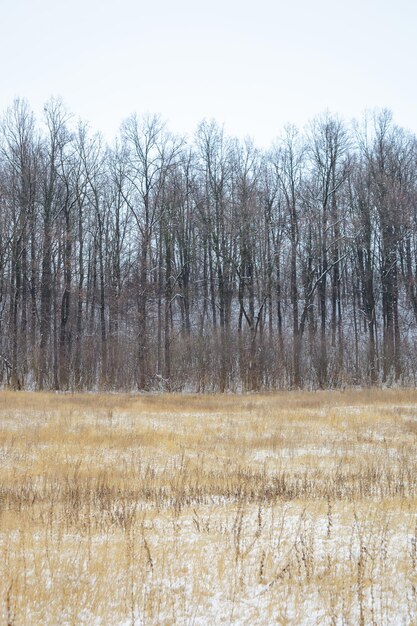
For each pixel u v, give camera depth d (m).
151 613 5.57
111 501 10.80
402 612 5.58
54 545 7.85
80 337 42.28
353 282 50.69
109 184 49.41
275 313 56.50
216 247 44.50
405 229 47.66
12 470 14.43
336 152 50.12
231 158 51.22
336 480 12.62
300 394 35.09
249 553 7.36
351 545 7.26
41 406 26.67
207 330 43.34
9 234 44.03
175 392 38.69
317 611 5.68
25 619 5.53
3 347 41.06
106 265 50.03
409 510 9.36
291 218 49.22
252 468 14.62
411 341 45.56
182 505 10.43
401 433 20.64
